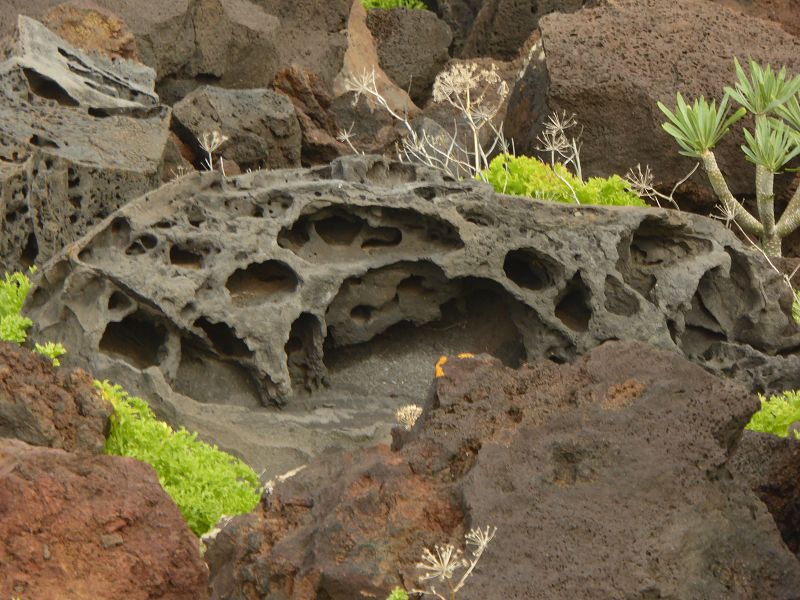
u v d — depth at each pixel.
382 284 10.46
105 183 11.44
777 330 11.24
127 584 6.52
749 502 6.41
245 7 16.41
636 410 6.52
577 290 10.75
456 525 6.25
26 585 6.36
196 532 7.99
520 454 6.40
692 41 14.63
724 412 6.50
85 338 9.62
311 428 9.81
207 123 14.42
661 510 6.20
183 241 10.05
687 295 10.96
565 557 6.03
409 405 9.93
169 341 9.81
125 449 8.32
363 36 18.59
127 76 13.45
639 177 14.14
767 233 13.31
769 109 13.16
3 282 10.42
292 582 6.18
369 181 10.80
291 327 10.18
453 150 14.71
